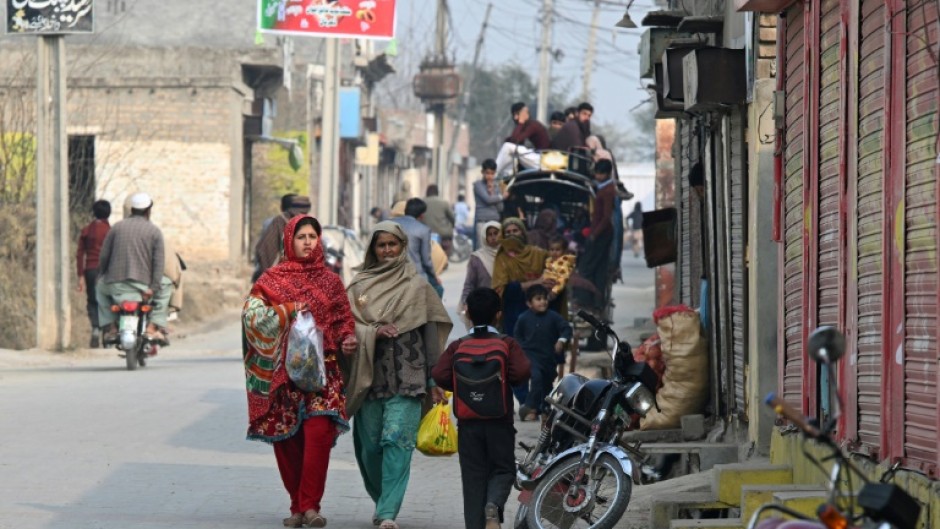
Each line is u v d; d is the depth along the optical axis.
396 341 16.05
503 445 15.00
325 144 56.16
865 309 12.85
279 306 15.55
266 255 28.48
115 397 26.88
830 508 7.62
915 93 11.41
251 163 67.12
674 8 26.97
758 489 13.72
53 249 38.22
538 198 47.00
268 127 66.12
